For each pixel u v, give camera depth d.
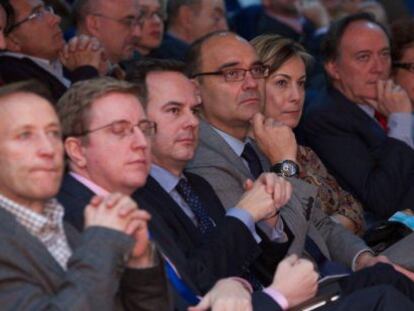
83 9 11.55
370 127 11.09
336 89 11.41
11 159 6.46
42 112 6.55
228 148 9.21
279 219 8.73
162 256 7.10
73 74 10.45
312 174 10.17
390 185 10.70
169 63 8.53
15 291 6.23
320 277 9.05
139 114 7.38
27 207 6.57
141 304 6.64
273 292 7.47
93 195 7.27
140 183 7.33
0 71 10.16
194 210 8.47
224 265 7.92
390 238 9.95
